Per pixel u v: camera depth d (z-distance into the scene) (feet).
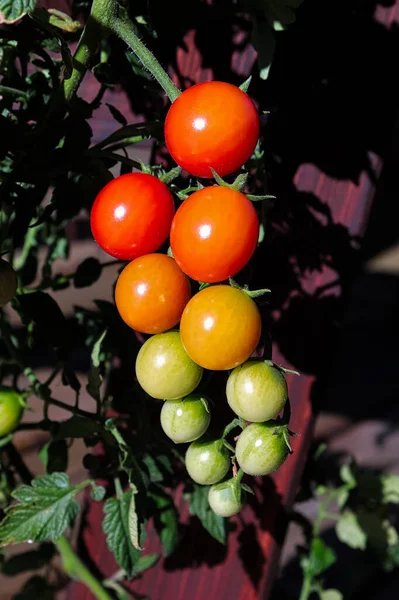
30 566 1.86
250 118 1.14
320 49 1.44
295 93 1.45
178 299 1.17
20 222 1.34
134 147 1.66
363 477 2.08
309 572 1.97
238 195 1.12
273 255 1.50
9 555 2.29
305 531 2.03
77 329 1.61
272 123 1.47
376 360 4.03
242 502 1.27
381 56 1.41
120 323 1.58
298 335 1.51
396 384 3.84
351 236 1.47
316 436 3.27
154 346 1.19
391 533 2.10
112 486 1.74
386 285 4.77
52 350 1.59
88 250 3.22
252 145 1.15
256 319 1.12
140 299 1.16
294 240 1.49
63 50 1.25
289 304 1.51
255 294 1.14
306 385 1.53
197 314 1.12
